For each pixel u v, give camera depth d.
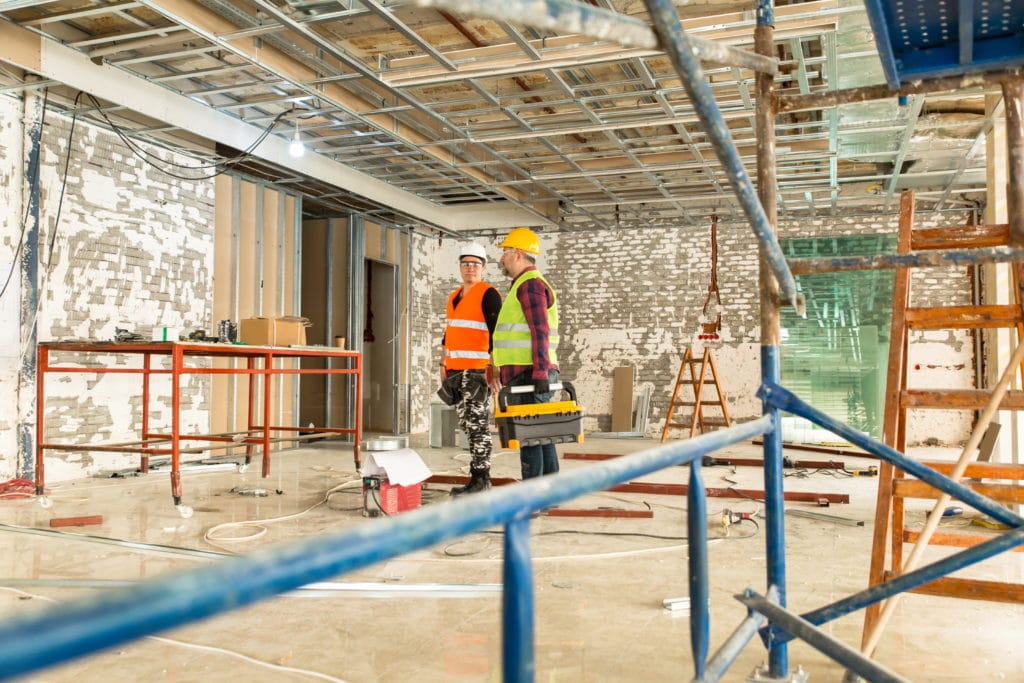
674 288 10.23
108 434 6.10
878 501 2.03
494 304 4.59
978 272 8.91
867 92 1.81
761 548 3.50
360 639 2.31
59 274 5.72
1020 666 2.11
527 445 3.90
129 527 3.89
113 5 4.71
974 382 8.84
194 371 4.46
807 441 9.23
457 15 5.27
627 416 10.13
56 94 5.69
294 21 4.61
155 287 6.61
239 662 2.12
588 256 10.60
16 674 0.31
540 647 2.24
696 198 8.81
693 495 1.20
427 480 5.54
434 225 10.55
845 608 1.70
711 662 1.25
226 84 6.34
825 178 8.16
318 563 0.47
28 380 5.45
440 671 2.06
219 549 3.40
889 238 9.24
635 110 6.34
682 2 5.09
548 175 8.14
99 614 0.35
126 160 6.34
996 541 1.54
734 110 6.11
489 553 3.36
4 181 5.36
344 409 9.60
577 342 10.59
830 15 4.41
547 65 5.13
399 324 10.77
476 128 7.33
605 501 4.83
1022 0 1.53
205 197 7.24
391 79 5.48
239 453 7.57
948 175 8.16
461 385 4.63
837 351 9.32
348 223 9.66
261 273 8.07
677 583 2.91
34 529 3.71
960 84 1.77
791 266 1.80
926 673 2.06
